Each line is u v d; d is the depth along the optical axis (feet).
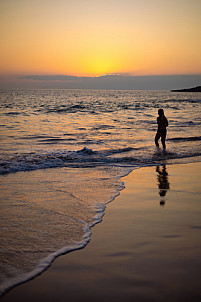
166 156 35.40
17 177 23.35
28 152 35.99
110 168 28.22
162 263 9.90
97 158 32.81
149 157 34.47
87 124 78.18
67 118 96.68
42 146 42.22
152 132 61.16
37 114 111.45
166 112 128.98
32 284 8.66
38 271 9.35
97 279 8.93
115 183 22.03
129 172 26.55
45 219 14.14
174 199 17.97
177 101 272.31
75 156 33.68
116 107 167.32
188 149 40.32
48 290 8.38
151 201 17.48
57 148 40.52
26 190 19.40
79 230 12.83
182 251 10.84
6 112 116.06
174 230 12.92
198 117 101.30
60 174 24.95
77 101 264.31
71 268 9.57
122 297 8.07
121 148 40.83
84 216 14.65
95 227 13.23
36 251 10.75
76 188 20.30
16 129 64.69
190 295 8.16
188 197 18.45
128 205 16.63
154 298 8.03
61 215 14.75
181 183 22.40
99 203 16.89
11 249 10.87
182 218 14.52
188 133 59.36
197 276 9.11
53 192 19.08
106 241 11.69
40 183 21.50
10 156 31.81
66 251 10.78
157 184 22.00
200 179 23.89
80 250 10.89
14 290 8.36
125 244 11.42
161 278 8.98
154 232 12.67
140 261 10.04
